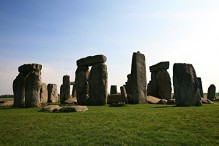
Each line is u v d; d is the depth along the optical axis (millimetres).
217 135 10633
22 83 30469
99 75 32969
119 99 35688
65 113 19375
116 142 9734
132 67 35250
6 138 10977
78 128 12453
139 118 15703
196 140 9922
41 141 10258
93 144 9602
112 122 14164
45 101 44094
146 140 9961
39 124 14023
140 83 34656
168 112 18750
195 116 15891
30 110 23844
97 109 23078
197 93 26359
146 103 34469
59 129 12422
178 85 26359
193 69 27234
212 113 17125
